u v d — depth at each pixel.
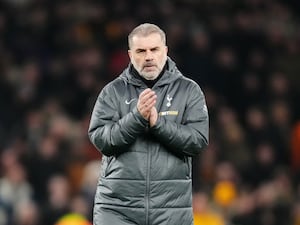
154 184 24.00
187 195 24.33
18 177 53.22
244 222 53.59
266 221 54.09
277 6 74.06
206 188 54.88
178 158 24.23
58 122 57.94
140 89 24.56
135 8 68.56
